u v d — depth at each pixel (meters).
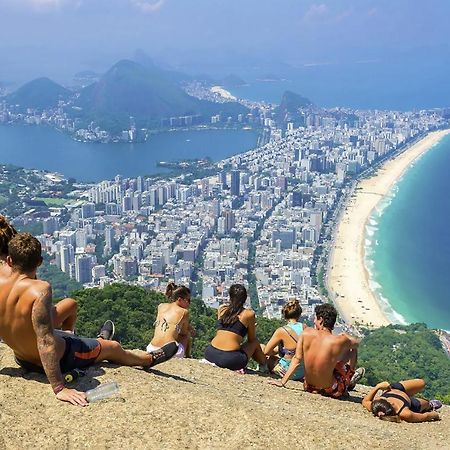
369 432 7.45
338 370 9.56
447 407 9.95
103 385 6.89
